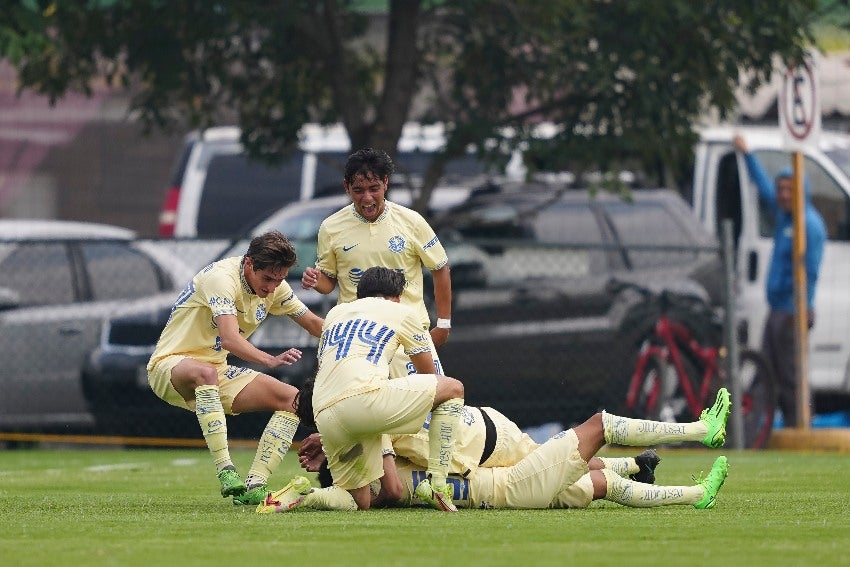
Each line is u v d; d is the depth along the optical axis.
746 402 52.06
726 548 20.14
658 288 52.16
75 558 19.20
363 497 26.33
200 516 25.30
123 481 36.03
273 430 28.59
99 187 81.25
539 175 56.88
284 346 48.47
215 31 54.94
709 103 55.28
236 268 28.72
